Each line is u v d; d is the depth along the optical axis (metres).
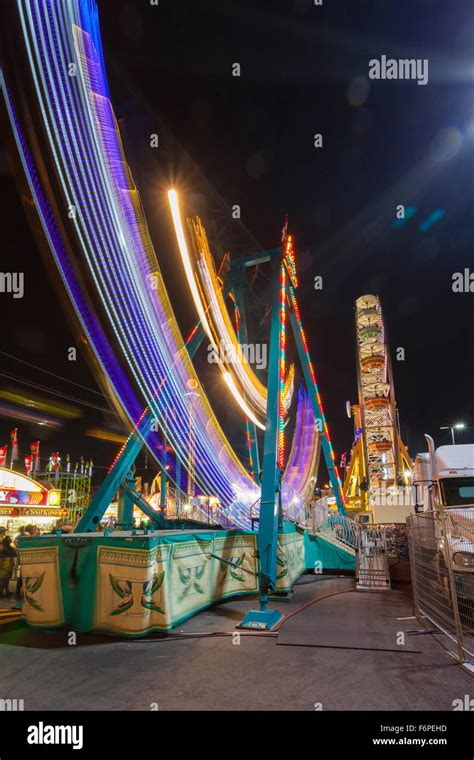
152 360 9.98
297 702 4.31
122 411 9.84
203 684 4.77
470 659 5.57
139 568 6.71
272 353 10.59
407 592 10.98
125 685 4.75
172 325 11.49
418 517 8.34
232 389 16.61
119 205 8.71
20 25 6.29
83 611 6.86
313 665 5.39
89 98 7.81
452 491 10.41
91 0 8.36
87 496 34.81
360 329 57.94
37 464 42.50
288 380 24.47
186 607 7.62
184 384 12.35
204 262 13.39
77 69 7.52
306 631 7.03
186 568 7.78
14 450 43.03
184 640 6.50
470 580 7.71
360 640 6.48
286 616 8.06
